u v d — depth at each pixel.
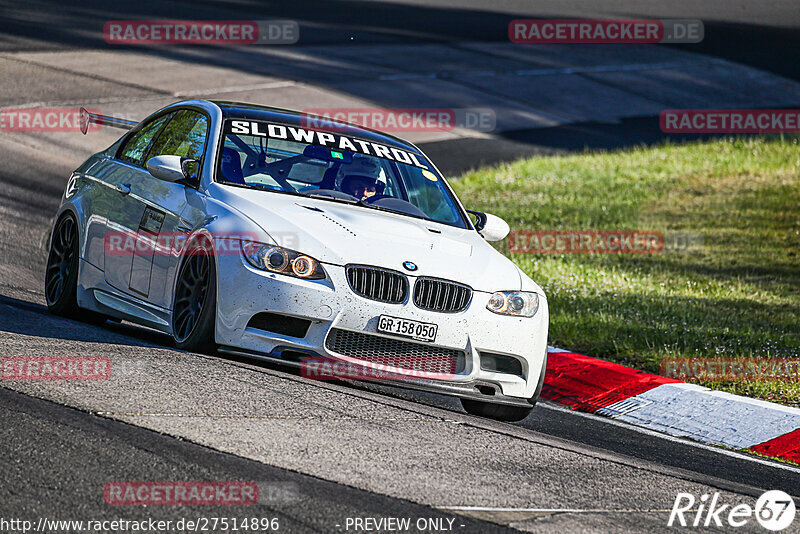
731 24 156.75
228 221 23.55
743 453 24.75
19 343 22.55
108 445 16.19
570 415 26.81
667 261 51.44
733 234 58.59
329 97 89.44
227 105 28.16
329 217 24.31
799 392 29.23
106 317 29.16
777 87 120.88
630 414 27.39
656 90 112.94
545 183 70.94
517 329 24.25
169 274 24.70
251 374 22.16
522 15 149.75
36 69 81.94
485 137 85.69
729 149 86.44
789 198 68.69
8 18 103.44
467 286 23.83
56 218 30.11
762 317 40.12
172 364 21.98
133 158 29.19
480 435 20.55
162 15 118.94
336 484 15.75
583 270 47.09
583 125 95.75
